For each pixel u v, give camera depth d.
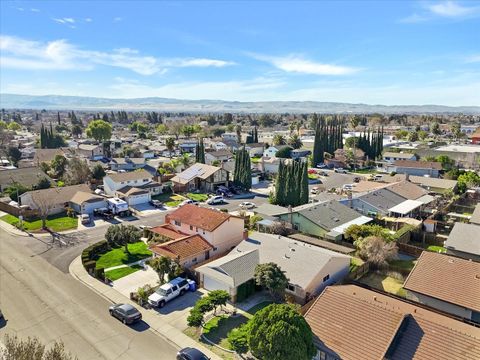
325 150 117.00
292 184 60.44
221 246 41.31
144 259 40.09
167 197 71.56
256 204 66.12
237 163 77.75
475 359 19.14
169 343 25.34
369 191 61.53
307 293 30.16
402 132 167.88
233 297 30.69
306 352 20.33
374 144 116.81
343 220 48.88
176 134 189.25
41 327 27.03
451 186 69.56
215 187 77.19
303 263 32.88
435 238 44.88
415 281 29.11
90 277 35.47
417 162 92.44
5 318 28.14
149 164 103.94
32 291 32.53
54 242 45.25
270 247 36.72
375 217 53.00
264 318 21.41
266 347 20.38
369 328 21.91
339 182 78.75
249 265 33.50
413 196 61.81
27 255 40.88
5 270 36.81
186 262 37.06
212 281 32.78
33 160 101.69
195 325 26.05
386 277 35.88
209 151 115.69
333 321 23.02
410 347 20.67
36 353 16.62
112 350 24.45
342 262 34.78
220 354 24.03
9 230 49.84
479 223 44.72
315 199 62.44
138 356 23.86
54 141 126.06
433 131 180.00
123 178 70.94
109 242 41.81
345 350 21.03
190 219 43.66
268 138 181.00
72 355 23.75
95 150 118.62
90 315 28.78
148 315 28.98
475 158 98.62
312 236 45.75
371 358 20.19
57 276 35.62
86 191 63.97
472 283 27.55
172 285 31.70
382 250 37.19
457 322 23.08
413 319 22.25
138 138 177.88
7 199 63.69
